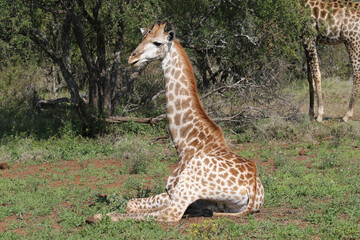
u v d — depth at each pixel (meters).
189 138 7.16
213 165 6.46
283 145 13.68
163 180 9.97
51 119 18.34
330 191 8.02
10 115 19.86
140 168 11.17
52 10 14.53
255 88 16.77
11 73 23.92
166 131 15.82
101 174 11.00
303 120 15.74
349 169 9.88
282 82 17.36
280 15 15.90
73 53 21.89
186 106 7.20
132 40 18.78
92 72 16.45
